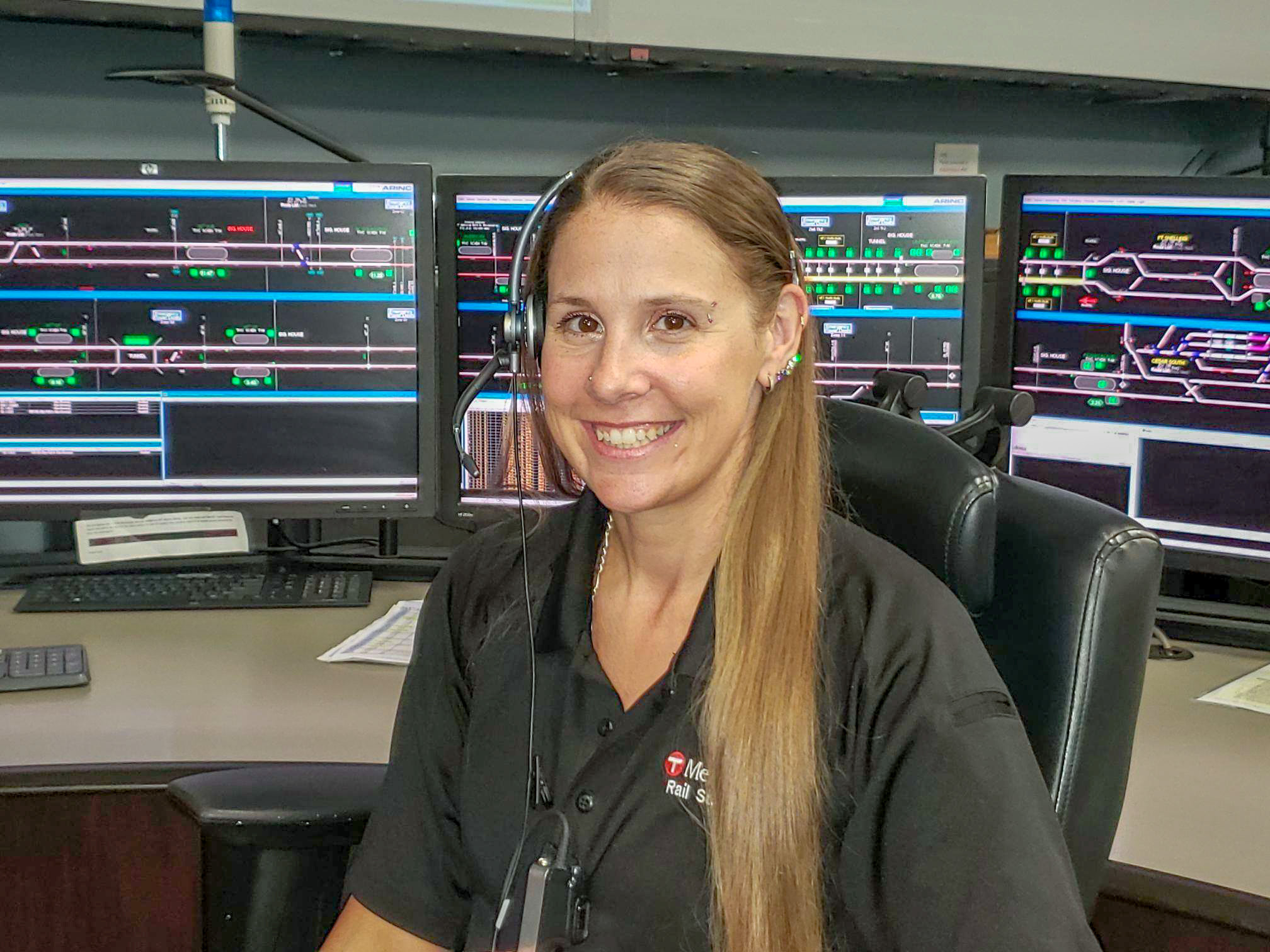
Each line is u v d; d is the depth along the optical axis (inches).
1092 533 34.0
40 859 54.4
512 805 36.5
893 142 99.3
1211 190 57.4
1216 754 46.3
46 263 63.2
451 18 82.3
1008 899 28.9
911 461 36.4
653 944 33.1
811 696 32.8
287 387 65.4
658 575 37.0
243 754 45.0
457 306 66.6
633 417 33.9
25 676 51.2
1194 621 60.7
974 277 66.2
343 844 40.6
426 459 66.6
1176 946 44.0
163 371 64.6
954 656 32.0
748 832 32.3
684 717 34.2
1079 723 33.7
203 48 77.5
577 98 91.3
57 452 64.4
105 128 81.0
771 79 95.2
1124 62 98.4
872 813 31.7
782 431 35.2
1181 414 59.4
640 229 33.0
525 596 39.3
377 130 87.4
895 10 92.1
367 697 51.0
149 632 58.7
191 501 65.5
